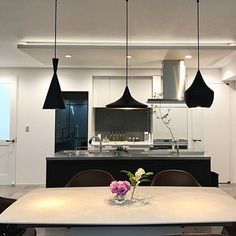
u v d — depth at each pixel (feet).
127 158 12.84
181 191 8.66
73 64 18.28
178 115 19.16
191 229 12.03
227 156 20.42
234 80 20.13
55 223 5.89
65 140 20.33
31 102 20.38
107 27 12.19
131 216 6.24
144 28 12.32
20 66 20.07
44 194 8.30
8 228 7.63
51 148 20.27
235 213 6.47
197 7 9.41
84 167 12.84
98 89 20.62
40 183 20.16
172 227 6.69
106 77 20.63
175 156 13.03
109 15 10.80
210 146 20.38
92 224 5.87
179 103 17.52
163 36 13.47
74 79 20.38
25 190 18.39
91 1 9.53
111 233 6.72
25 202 7.43
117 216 6.24
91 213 6.46
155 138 19.01
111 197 7.91
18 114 20.38
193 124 20.07
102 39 13.96
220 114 20.49
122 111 21.84
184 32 12.86
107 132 21.75
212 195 8.15
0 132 20.51
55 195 8.18
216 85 20.54
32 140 20.31
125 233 6.75
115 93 20.56
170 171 10.38
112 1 9.55
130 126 21.84
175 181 10.23
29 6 9.93
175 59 16.22
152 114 19.98
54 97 9.37
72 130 20.34
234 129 20.52
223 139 20.45
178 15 10.82
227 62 18.63
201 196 8.03
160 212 6.53
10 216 6.27
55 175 12.72
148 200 7.59
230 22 11.55
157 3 9.71
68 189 8.98
